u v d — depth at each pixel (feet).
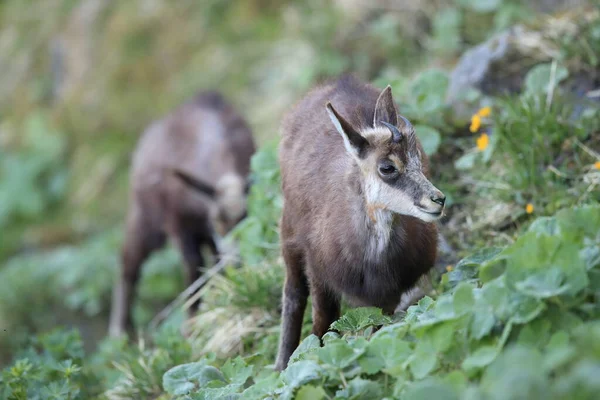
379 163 24.08
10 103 73.36
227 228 43.68
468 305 19.42
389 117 25.11
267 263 33.40
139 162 49.11
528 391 15.15
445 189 32.48
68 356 31.55
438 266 30.35
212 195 44.21
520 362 16.66
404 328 20.65
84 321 53.62
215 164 45.14
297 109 28.94
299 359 21.86
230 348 31.35
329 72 56.03
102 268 55.06
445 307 19.70
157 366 31.42
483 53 36.76
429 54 52.08
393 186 24.03
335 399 19.45
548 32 36.68
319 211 25.94
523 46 36.24
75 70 70.95
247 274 32.55
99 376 34.14
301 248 27.02
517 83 35.78
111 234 58.34
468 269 24.30
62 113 69.51
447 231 31.58
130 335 48.85
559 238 19.29
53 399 27.43
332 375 20.02
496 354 18.45
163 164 47.24
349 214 25.02
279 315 31.81
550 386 15.57
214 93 48.73
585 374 14.90
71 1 74.28
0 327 52.70
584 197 29.48
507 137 32.01
